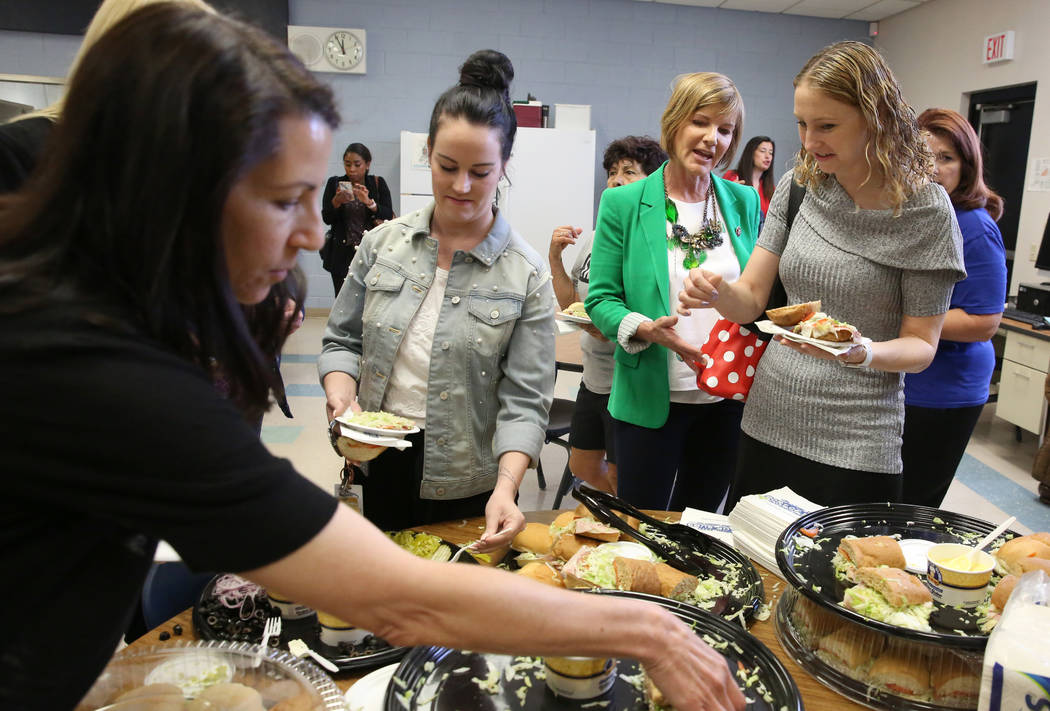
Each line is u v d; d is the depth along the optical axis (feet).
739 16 24.66
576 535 4.42
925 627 3.36
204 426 1.87
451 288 5.05
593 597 2.47
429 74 23.84
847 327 4.70
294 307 2.91
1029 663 2.76
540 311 5.12
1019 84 19.36
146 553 2.17
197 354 2.13
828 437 5.31
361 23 23.31
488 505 4.44
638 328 6.49
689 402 7.00
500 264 5.10
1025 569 3.70
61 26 21.11
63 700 2.10
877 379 5.19
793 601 3.89
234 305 2.07
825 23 25.20
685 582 3.94
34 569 1.89
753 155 13.74
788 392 5.47
